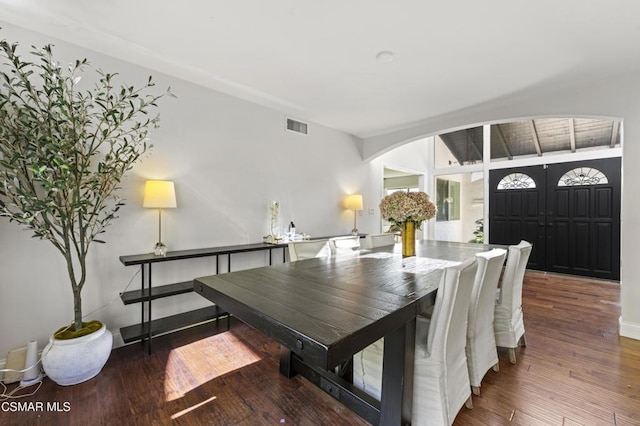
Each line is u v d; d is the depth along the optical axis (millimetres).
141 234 2611
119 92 2455
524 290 3998
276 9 1850
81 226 2010
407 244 2574
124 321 2520
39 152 1816
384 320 1140
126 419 1613
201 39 2189
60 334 1956
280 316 1141
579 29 2025
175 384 1933
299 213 3982
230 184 3225
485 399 1768
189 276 2932
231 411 1679
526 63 2498
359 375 1755
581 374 2021
